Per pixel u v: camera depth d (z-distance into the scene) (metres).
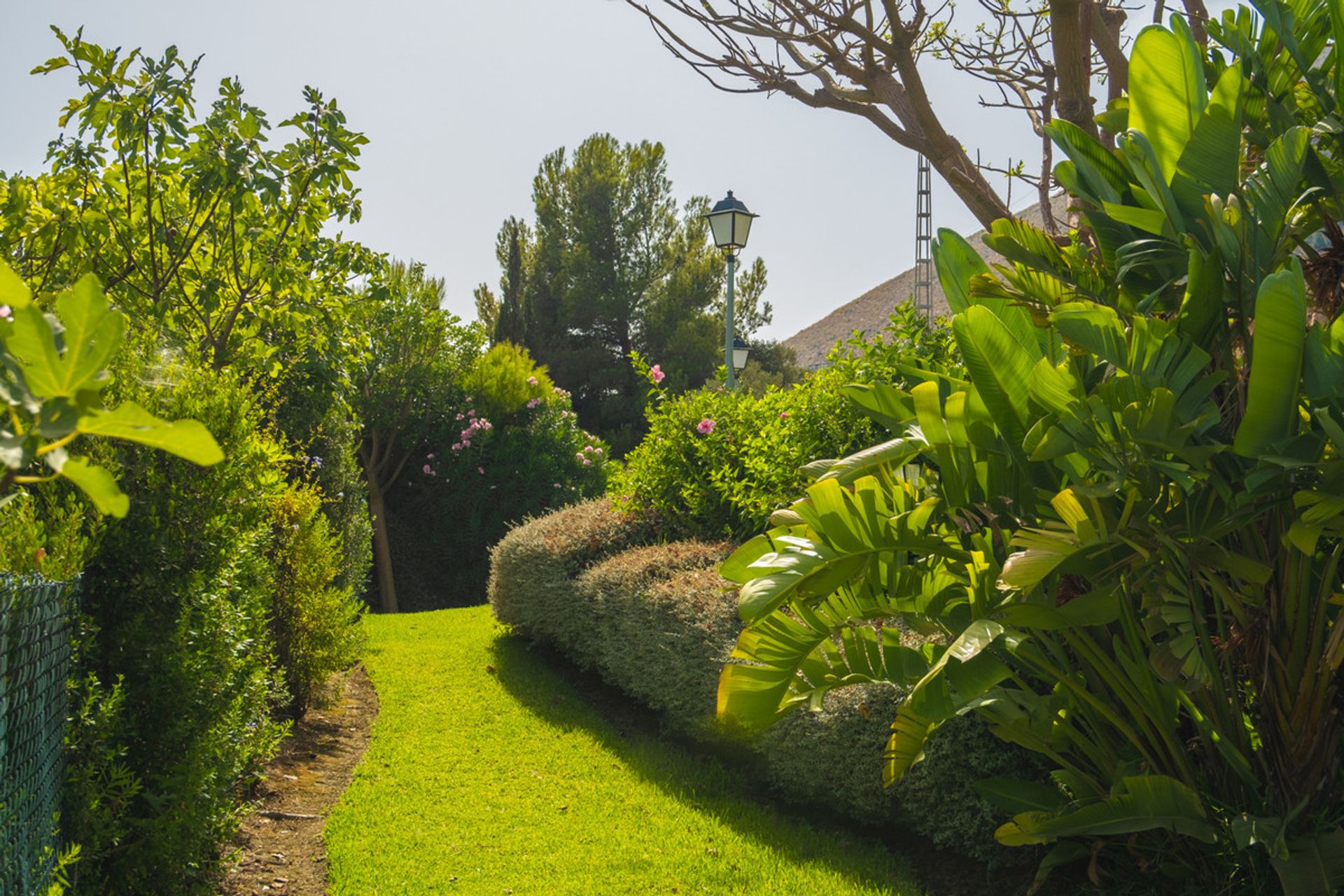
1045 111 6.39
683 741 7.18
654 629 7.12
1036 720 3.80
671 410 9.55
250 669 4.85
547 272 29.02
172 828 3.88
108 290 6.98
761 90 5.48
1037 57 6.11
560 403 18.89
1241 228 3.49
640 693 7.50
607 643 8.02
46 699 2.98
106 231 6.73
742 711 3.90
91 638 3.77
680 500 9.32
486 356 18.39
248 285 7.52
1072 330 3.47
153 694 3.94
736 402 9.36
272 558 7.19
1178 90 3.77
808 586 3.74
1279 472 3.23
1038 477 3.94
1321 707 3.57
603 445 19.38
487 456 17.70
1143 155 3.70
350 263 8.41
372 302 9.02
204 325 7.24
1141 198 3.97
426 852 4.99
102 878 3.76
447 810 5.62
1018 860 4.60
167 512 4.08
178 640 4.01
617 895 4.47
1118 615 3.58
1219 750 3.80
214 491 4.20
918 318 7.49
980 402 3.88
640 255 29.53
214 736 4.24
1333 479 3.10
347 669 9.23
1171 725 3.85
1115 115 4.35
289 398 10.31
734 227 10.98
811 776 5.41
